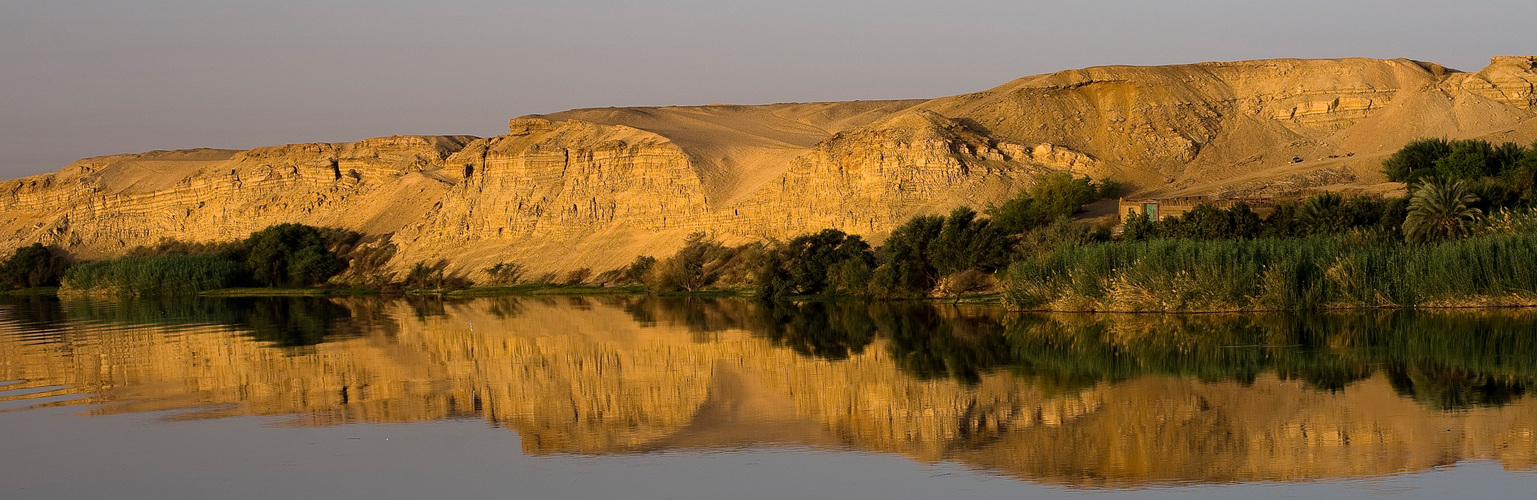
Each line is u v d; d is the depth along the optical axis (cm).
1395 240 6594
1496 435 3183
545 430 3659
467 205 13538
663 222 11969
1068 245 6981
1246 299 6144
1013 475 2989
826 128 18788
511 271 12156
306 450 3428
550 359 5350
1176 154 11812
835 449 3316
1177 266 6300
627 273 11225
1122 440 3309
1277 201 8431
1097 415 3638
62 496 3012
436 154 16175
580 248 12194
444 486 3025
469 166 14025
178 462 3316
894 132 11244
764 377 4609
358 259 13450
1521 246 5953
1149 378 4228
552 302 9456
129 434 3684
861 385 4331
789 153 12362
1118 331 5603
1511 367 4178
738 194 11825
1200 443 3241
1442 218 6588
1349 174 10431
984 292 7881
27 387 4712
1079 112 12638
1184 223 7238
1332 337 5088
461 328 7000
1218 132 12344
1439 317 5662
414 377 4825
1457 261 5981
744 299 8944
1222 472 2948
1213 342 5072
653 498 2883
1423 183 7125
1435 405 3575
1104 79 12900
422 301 10125
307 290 12256
